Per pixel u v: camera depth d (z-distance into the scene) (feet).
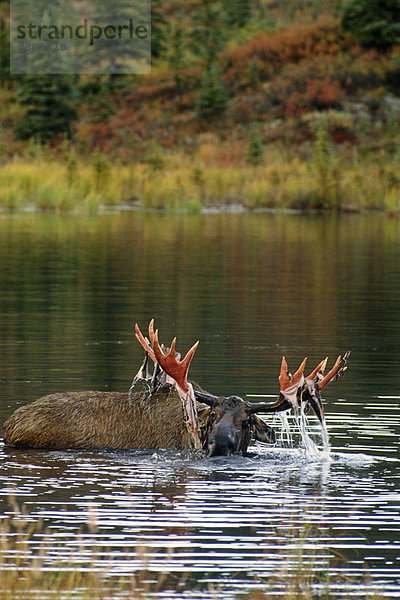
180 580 52.24
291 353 119.85
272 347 123.65
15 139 615.57
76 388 98.58
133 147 587.68
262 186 462.60
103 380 102.58
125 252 246.27
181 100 647.15
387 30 638.94
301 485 69.87
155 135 606.55
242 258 236.22
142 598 49.65
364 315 151.43
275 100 615.57
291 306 159.84
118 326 138.51
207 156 561.43
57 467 74.28
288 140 576.20
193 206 420.36
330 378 77.92
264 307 158.40
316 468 74.23
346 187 454.81
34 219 357.41
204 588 51.24
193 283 188.24
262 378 104.47
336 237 300.61
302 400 77.30
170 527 60.70
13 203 410.31
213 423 77.05
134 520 61.87
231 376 105.40
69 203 408.05
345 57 637.71
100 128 613.93
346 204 450.71
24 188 435.12
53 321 142.51
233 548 57.21
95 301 162.91
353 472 73.41
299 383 76.54
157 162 500.74
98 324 140.05
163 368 77.05
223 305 160.04
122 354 117.70
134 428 80.28
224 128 605.31
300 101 605.31
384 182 458.09
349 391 100.01
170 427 79.92
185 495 67.31
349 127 574.56
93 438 80.12
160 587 51.24
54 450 79.61
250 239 289.33
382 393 99.09
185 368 77.05
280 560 55.52
